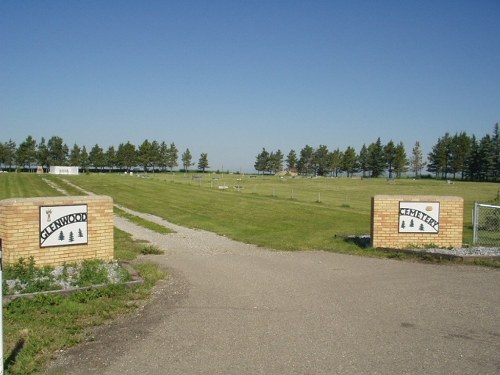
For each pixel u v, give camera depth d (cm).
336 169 15950
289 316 795
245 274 1140
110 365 598
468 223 2217
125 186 5931
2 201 1059
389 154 14600
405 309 829
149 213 3003
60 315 789
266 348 652
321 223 2322
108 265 1119
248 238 1845
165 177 9556
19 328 721
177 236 1955
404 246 1452
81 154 14062
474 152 12938
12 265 1021
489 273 1119
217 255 1448
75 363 604
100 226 1180
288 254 1449
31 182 6781
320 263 1280
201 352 639
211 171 17388
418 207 1448
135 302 884
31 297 859
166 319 782
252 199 3888
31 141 13325
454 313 804
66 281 972
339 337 693
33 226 1079
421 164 14888
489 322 758
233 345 664
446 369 582
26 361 598
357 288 983
